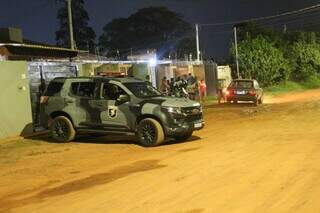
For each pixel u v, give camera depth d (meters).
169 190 8.82
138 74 30.94
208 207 7.61
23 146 15.81
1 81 17.66
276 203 7.66
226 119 22.19
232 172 10.02
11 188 9.89
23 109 18.56
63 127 16.45
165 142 15.73
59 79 16.92
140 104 15.10
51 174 11.09
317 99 36.28
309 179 9.08
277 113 24.02
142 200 8.26
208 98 39.81
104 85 16.00
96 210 7.84
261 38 55.53
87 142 16.41
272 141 14.02
